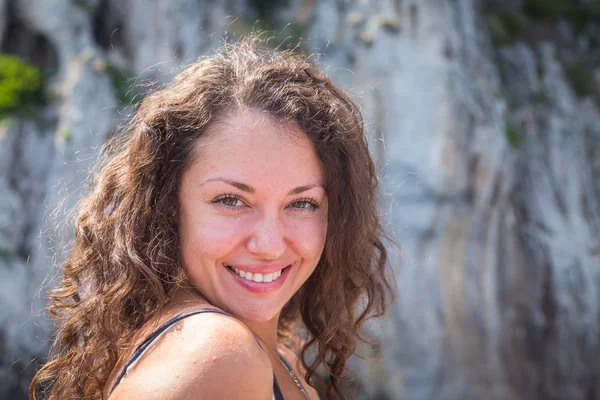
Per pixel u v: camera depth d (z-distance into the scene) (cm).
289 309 258
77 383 195
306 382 239
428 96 981
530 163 1139
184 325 163
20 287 786
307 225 193
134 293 190
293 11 1020
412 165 952
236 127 182
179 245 193
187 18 959
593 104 1326
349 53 990
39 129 858
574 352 1085
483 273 965
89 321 199
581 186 1198
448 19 1059
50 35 909
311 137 191
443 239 941
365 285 229
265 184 181
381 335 874
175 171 190
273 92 187
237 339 159
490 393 940
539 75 1266
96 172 230
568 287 1094
